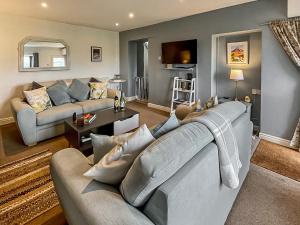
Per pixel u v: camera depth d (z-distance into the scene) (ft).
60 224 5.53
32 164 8.65
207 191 3.79
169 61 16.62
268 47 10.95
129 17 15.20
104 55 20.88
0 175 7.78
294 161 8.90
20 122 10.16
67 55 17.66
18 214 5.84
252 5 11.41
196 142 3.66
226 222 5.43
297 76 10.12
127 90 22.44
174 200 2.76
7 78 14.61
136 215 2.91
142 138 3.77
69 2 11.69
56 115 11.62
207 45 14.11
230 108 6.07
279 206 6.06
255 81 12.96
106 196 3.31
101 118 10.69
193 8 12.92
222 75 14.43
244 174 7.02
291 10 9.52
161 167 2.82
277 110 10.96
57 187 4.52
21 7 12.58
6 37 14.23
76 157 4.69
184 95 16.52
